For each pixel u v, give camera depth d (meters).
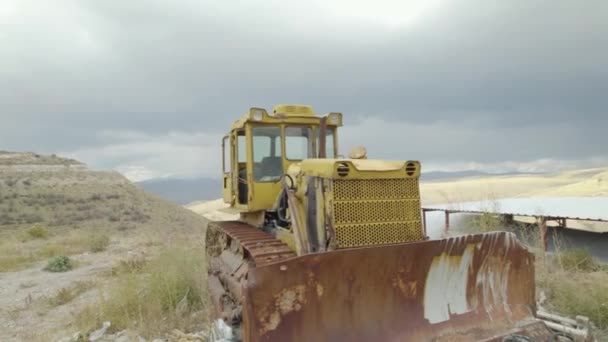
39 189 41.69
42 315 7.81
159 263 8.47
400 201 4.50
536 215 13.18
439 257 3.92
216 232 7.87
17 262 14.85
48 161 52.06
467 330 3.94
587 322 5.05
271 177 6.43
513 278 4.42
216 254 7.98
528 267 4.53
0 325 7.28
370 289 3.62
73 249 17.58
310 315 3.38
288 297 3.31
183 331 5.93
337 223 4.19
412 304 3.79
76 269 13.16
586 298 5.91
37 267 13.90
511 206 17.31
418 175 4.59
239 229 6.75
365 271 3.59
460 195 21.06
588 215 13.05
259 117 6.14
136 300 6.89
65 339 5.90
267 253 5.00
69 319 7.16
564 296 6.21
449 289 4.00
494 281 4.29
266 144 6.40
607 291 6.07
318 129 6.66
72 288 9.72
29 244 20.56
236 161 7.10
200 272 8.09
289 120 6.37
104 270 12.32
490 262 4.25
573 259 9.77
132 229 31.09
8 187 40.28
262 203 6.29
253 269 3.23
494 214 11.54
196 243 14.12
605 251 12.50
